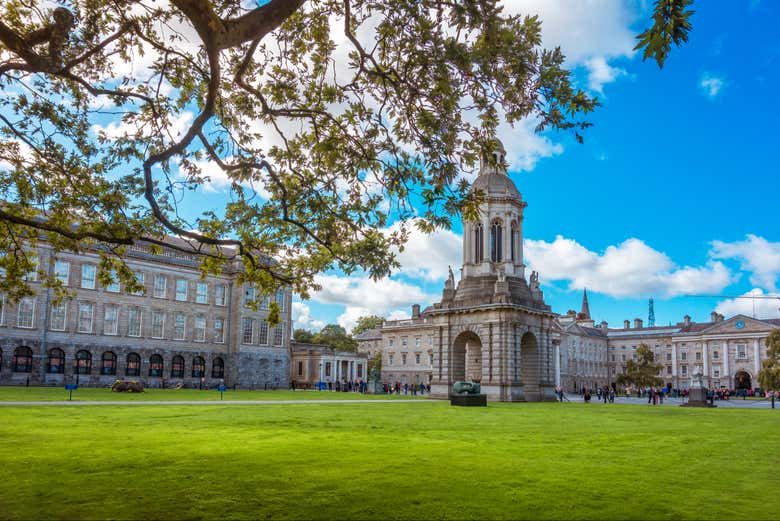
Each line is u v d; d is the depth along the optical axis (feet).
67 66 44.16
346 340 448.24
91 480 38.09
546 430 77.56
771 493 37.06
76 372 226.99
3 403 106.93
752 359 422.00
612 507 32.48
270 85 57.00
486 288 191.11
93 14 51.96
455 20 41.88
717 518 30.40
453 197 49.60
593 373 471.62
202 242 50.75
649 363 343.46
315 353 344.49
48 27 38.70
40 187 58.03
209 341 269.85
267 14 35.24
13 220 45.73
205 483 37.47
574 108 43.16
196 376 264.31
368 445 57.11
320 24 55.26
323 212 55.72
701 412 135.85
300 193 57.88
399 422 85.81
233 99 59.16
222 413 96.43
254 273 60.90
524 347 196.13
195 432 66.39
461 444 59.47
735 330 431.84
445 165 49.16
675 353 459.73
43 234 216.74
